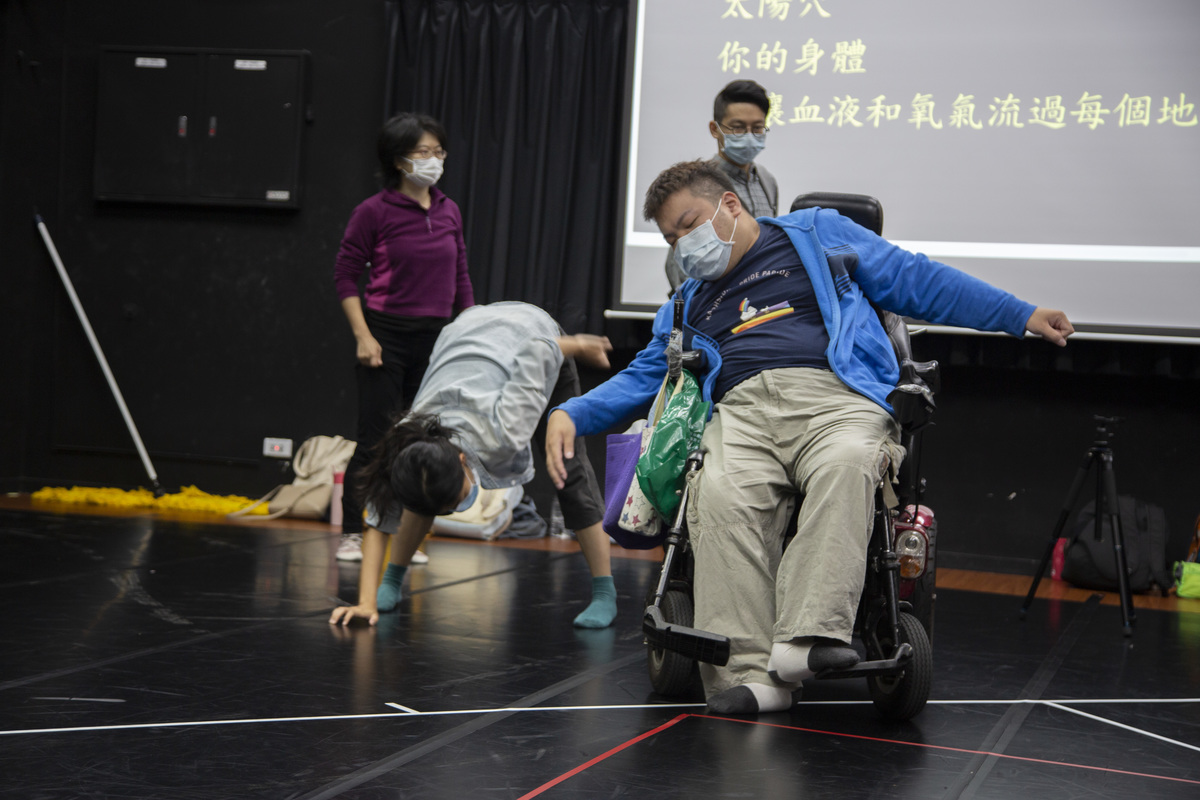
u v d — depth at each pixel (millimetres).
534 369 2461
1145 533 3916
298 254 5199
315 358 5191
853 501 1789
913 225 4418
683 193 2061
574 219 4801
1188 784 1615
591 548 2758
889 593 1853
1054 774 1642
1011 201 4316
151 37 5289
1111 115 4215
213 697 1924
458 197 4852
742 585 1892
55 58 5340
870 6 4453
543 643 2496
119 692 1934
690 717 1880
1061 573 4121
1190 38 4141
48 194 5363
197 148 5176
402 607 2875
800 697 2033
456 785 1486
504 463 2494
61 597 2797
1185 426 4281
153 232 5309
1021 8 4301
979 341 4367
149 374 5320
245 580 3166
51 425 5379
